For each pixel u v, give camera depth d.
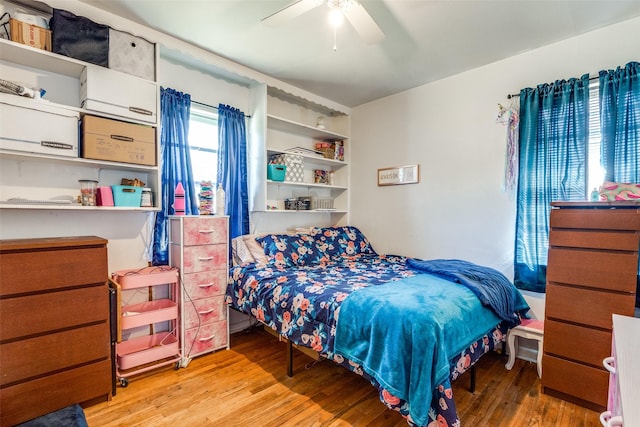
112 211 2.30
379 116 3.56
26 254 1.60
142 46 2.12
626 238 1.68
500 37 2.31
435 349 1.41
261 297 2.25
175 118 2.55
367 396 1.96
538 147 2.38
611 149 2.07
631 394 0.65
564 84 2.29
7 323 1.55
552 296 1.92
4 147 1.63
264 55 2.60
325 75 2.96
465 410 1.82
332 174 3.95
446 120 3.00
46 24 1.81
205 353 2.51
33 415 1.62
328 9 1.99
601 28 2.19
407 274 2.36
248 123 3.13
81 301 1.77
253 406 1.85
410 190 3.28
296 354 2.54
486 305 1.88
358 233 3.59
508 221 2.62
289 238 2.98
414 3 1.91
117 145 2.01
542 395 1.96
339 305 1.77
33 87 1.81
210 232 2.47
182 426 1.67
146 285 2.17
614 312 1.72
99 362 1.84
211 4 1.96
